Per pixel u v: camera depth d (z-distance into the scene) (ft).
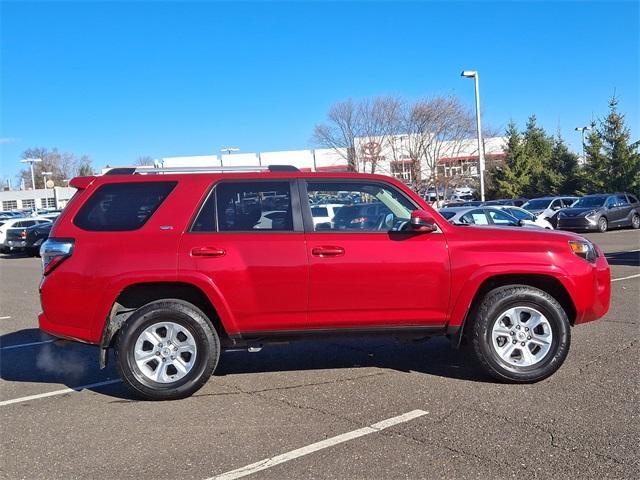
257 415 15.10
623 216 83.30
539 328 16.84
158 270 15.88
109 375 19.38
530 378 16.63
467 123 109.09
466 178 116.88
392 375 18.13
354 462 12.21
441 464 11.99
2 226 79.10
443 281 16.52
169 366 16.38
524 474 11.48
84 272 15.97
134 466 12.40
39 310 33.19
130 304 16.81
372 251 16.37
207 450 13.05
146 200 16.65
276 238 16.31
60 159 310.04
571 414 14.38
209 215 16.48
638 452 12.26
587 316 17.11
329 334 16.69
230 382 17.95
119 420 15.07
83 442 13.73
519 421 14.06
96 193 16.72
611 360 18.70
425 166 112.68
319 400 16.08
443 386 16.87
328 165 142.92
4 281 48.08
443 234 16.80
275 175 16.96
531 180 135.13
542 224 55.72
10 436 14.21
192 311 16.22
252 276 16.08
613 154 114.11
